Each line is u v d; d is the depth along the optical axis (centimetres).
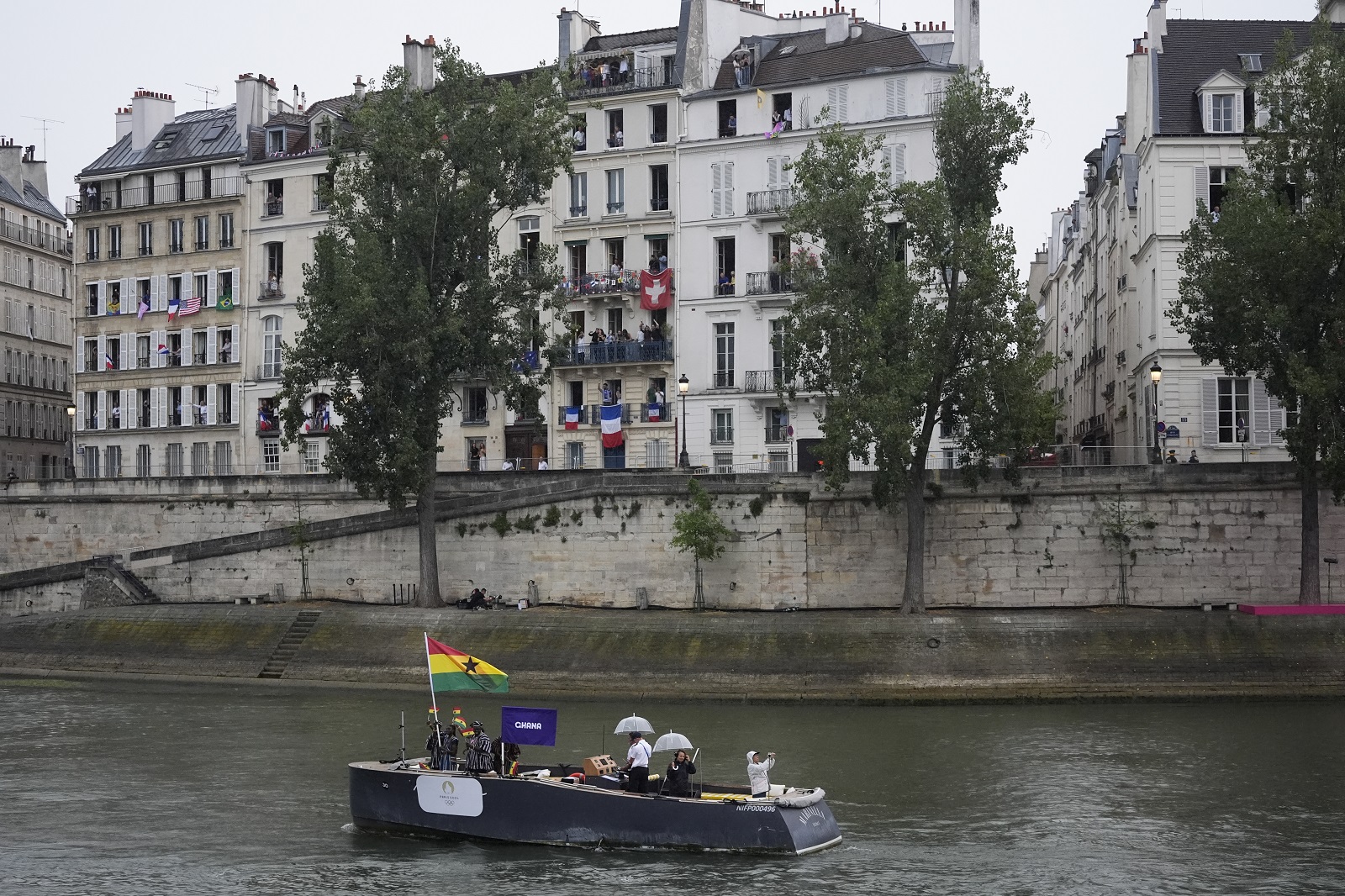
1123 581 5844
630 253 7725
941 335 5631
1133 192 7431
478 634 5884
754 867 3416
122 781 4297
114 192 9094
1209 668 5319
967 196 5891
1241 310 5319
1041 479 5912
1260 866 3397
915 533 5747
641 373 7631
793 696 5325
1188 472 5819
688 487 6144
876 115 7250
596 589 6334
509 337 6438
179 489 7525
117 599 6938
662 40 8044
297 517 7288
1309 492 5456
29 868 3481
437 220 6228
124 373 8981
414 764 3841
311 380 6200
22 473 10256
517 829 3634
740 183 7469
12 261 10269
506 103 6175
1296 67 5503
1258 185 5556
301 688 5881
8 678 6359
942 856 3488
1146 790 4025
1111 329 8125
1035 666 5378
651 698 5441
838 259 5825
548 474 6862
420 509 6350
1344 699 5181
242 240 8669
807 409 7256
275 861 3528
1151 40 6994
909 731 4797
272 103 9025
